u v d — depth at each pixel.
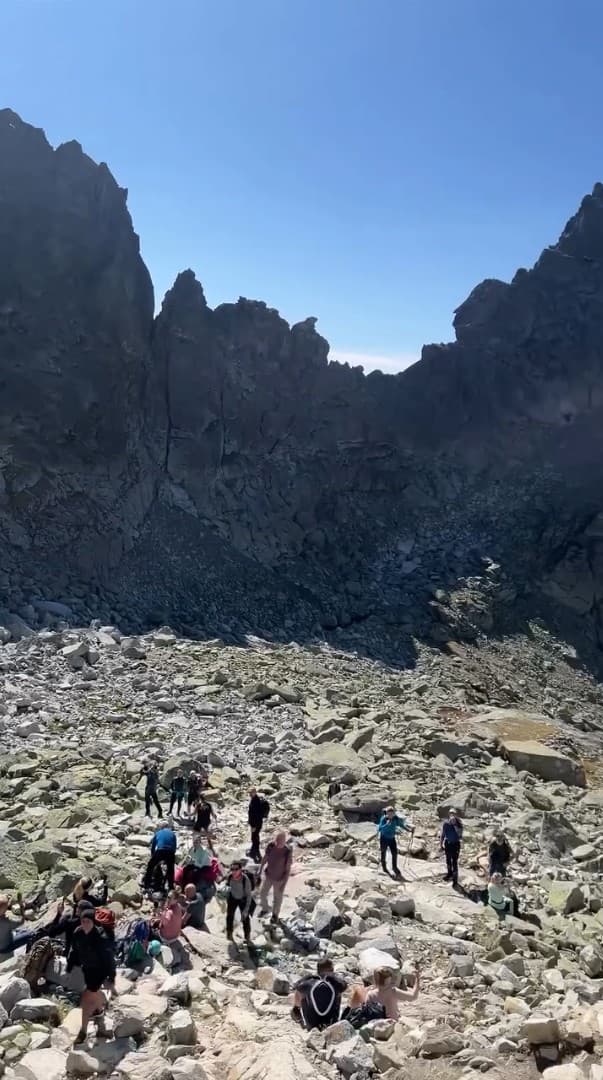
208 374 74.56
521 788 35.50
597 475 94.62
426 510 88.62
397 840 27.14
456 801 31.41
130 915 18.36
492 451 96.12
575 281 104.94
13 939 16.41
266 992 15.60
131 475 66.06
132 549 63.28
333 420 84.50
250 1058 12.62
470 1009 15.62
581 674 72.19
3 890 19.22
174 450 72.19
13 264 60.09
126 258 66.06
